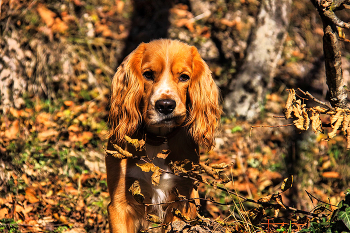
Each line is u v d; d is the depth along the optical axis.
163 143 3.19
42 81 6.00
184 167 2.87
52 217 4.40
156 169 2.63
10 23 6.02
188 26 7.59
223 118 6.34
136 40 7.32
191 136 3.25
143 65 3.15
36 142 5.28
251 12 7.88
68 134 5.56
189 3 8.06
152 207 3.31
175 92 3.02
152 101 2.99
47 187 4.78
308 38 7.81
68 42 6.61
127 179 3.18
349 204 2.32
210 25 7.72
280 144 6.02
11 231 4.01
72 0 7.25
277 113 6.48
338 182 5.70
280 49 6.58
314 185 5.65
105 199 4.71
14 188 4.62
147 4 7.85
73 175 5.00
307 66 7.29
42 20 6.40
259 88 6.42
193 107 3.23
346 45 7.50
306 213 2.66
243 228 2.92
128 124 3.17
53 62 6.26
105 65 6.87
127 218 3.27
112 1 7.76
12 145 5.05
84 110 6.02
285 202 5.26
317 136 5.95
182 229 2.81
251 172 5.55
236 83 6.45
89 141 5.59
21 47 5.97
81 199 4.65
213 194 4.99
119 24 7.51
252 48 6.47
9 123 5.31
